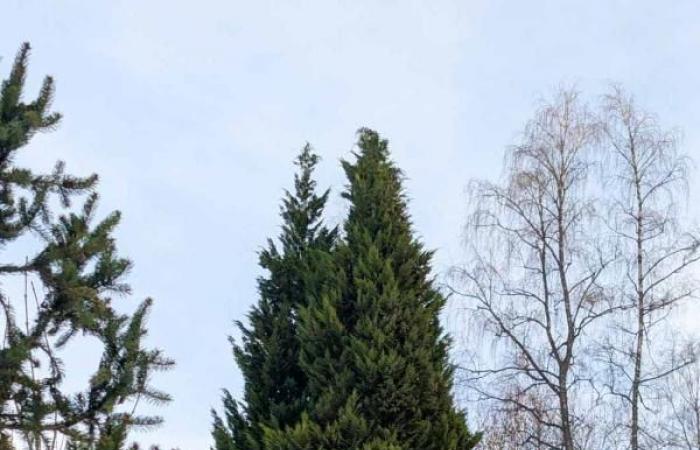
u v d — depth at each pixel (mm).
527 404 19984
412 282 16234
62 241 11047
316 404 14812
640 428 18641
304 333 15672
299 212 19312
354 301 15906
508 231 19766
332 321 15406
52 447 10383
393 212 17047
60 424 10414
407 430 14625
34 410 10164
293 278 18438
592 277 19297
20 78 11500
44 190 11094
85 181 11414
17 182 10867
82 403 10555
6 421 10430
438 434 14836
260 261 18719
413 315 15602
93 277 11242
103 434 10422
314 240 19141
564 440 18562
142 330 10906
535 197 19844
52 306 10812
